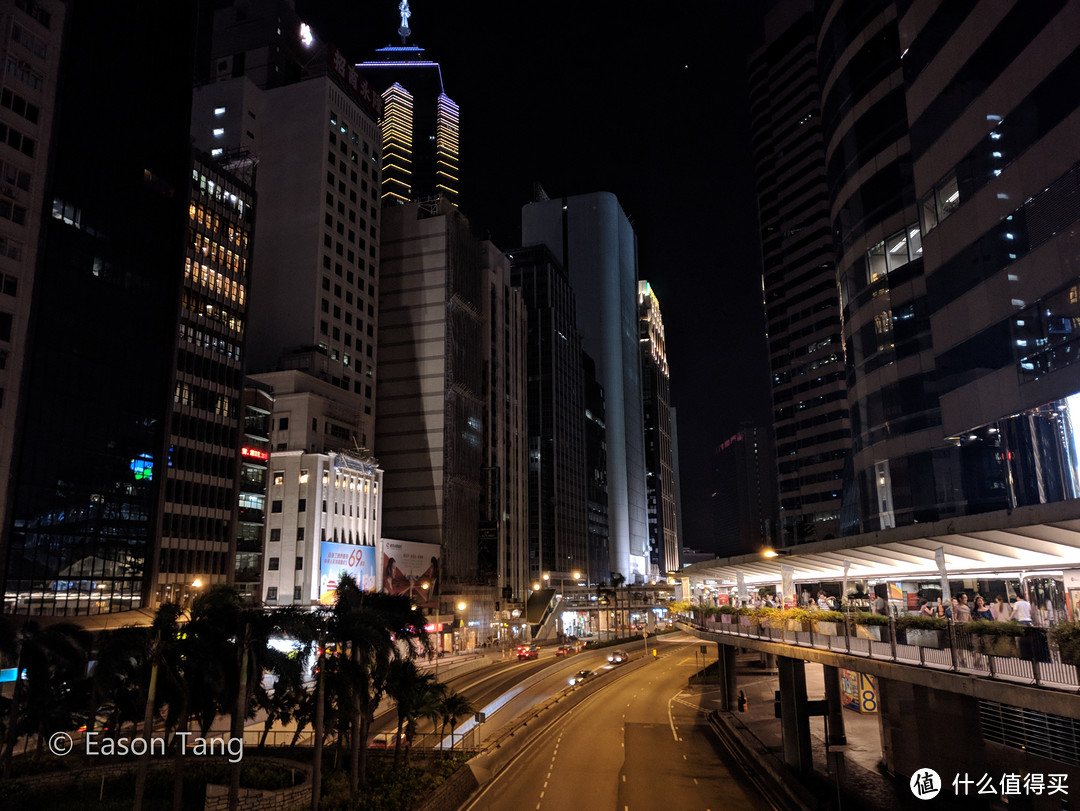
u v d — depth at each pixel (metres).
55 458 65.00
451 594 129.12
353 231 125.94
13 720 36.75
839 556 36.22
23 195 64.31
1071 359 29.06
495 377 163.62
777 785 39.81
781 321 138.12
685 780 43.22
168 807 33.69
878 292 49.16
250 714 42.06
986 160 34.91
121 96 74.94
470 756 45.59
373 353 129.00
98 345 70.31
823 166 133.88
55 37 68.00
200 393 84.00
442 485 132.62
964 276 36.69
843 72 54.97
